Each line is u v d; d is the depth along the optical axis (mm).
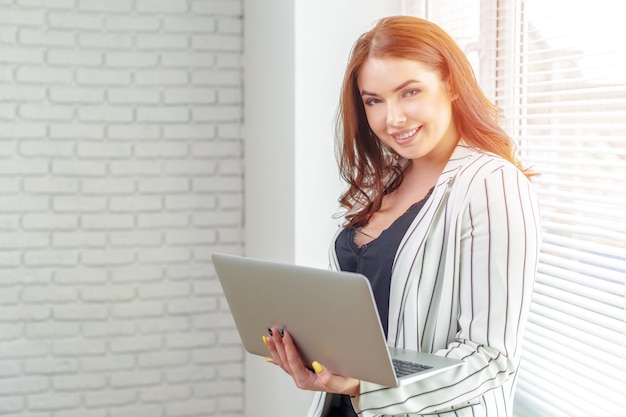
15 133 3430
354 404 1485
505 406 1590
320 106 2703
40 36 3418
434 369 1383
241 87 3648
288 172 2785
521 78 2205
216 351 3721
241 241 3711
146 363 3646
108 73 3504
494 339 1449
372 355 1317
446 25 2594
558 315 1969
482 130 1607
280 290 1420
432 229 1550
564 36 1943
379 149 1784
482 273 1460
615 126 1732
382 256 1645
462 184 1525
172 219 3631
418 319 1547
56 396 3557
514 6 2188
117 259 3582
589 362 1832
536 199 1504
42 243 3496
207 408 3732
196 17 3578
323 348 1407
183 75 3586
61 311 3535
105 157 3535
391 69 1570
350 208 1856
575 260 1940
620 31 1734
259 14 3236
